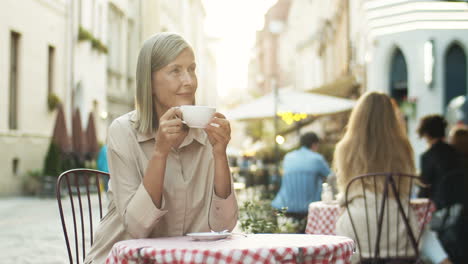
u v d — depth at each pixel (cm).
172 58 261
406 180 388
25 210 1361
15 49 1984
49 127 2202
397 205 372
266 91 6688
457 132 636
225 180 255
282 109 1281
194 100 269
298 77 4466
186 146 267
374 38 1502
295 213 715
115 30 3186
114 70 3092
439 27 722
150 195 236
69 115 2372
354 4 2027
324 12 3112
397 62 1469
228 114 1320
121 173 256
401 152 390
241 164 2305
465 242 496
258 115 1289
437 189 523
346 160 392
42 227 1009
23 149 1978
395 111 401
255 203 542
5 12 1847
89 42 2594
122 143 259
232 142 4822
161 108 268
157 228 259
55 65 2269
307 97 1318
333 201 535
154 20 3788
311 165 720
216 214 258
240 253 188
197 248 193
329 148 1680
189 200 262
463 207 504
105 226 259
